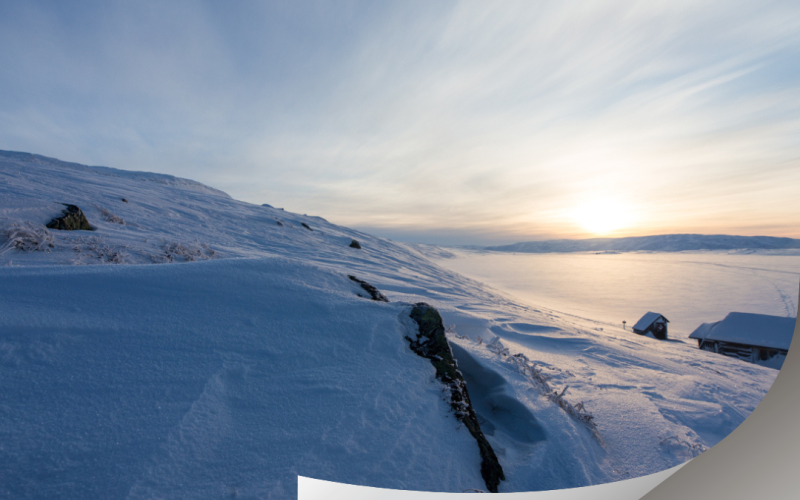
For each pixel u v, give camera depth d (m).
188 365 1.80
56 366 1.58
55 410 1.39
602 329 20.33
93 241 5.36
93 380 1.56
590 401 3.47
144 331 1.93
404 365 2.38
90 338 1.79
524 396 2.91
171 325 2.04
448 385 2.35
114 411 1.45
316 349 2.23
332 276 3.23
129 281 2.27
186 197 19.08
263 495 1.31
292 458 1.51
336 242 20.70
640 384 4.64
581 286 67.94
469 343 3.93
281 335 2.24
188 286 2.39
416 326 2.77
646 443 2.78
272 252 11.43
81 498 1.13
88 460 1.24
